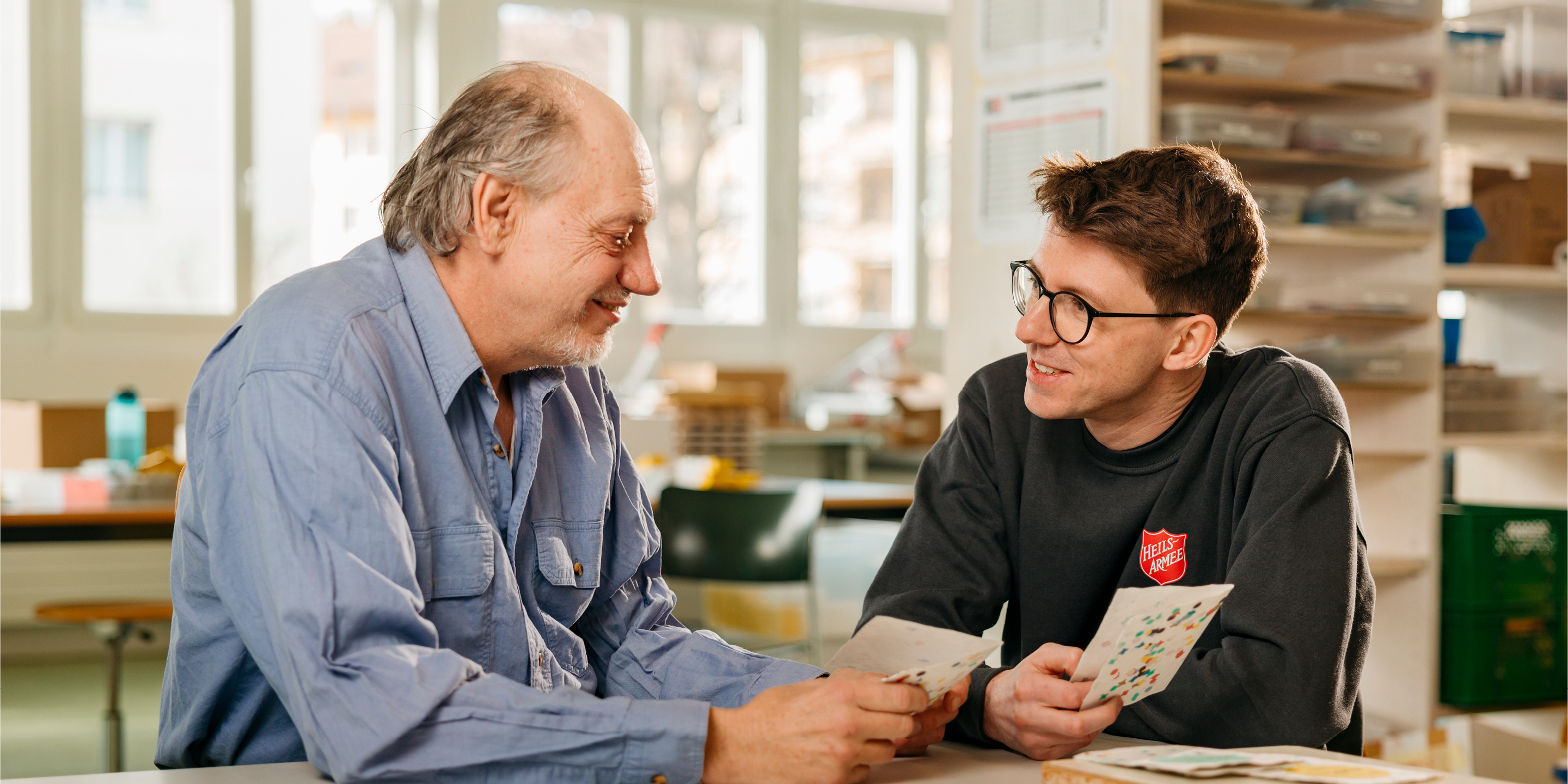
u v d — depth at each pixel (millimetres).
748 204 6500
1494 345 3666
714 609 4914
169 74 5348
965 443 1546
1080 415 1371
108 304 5301
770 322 6523
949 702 1169
